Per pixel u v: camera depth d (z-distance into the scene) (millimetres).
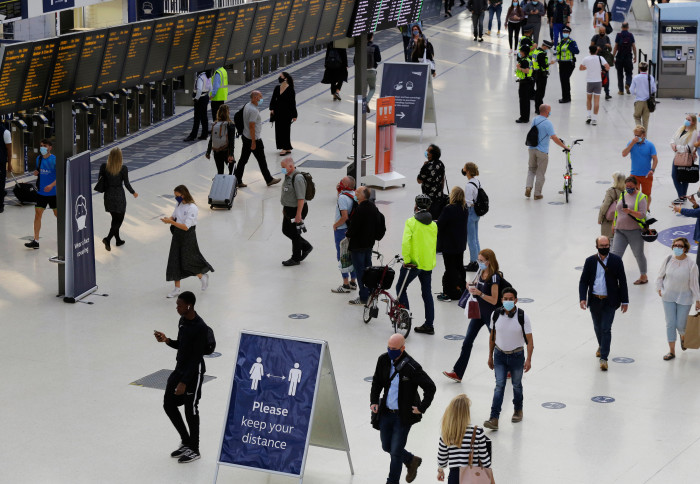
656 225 44062
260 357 24406
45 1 38625
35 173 41250
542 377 29828
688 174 45344
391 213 46000
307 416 23953
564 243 41938
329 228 44188
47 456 25234
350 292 36875
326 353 24156
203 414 27641
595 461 24938
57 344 32094
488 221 44906
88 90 35719
